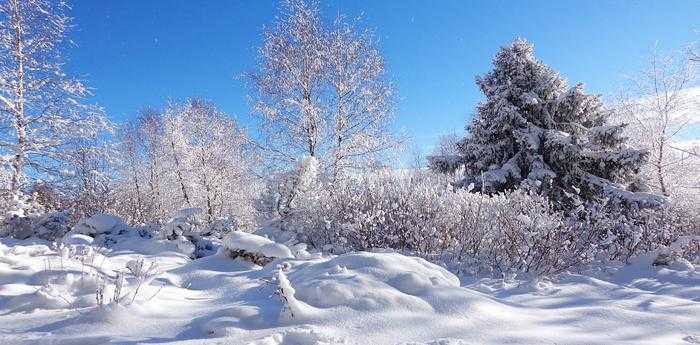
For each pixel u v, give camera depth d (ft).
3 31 42.09
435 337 9.13
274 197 32.63
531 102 39.40
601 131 37.68
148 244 25.59
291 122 45.57
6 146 41.52
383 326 9.54
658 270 20.92
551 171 37.52
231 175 64.03
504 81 42.57
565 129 41.86
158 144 74.18
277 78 45.96
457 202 24.82
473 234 23.02
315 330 8.99
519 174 38.45
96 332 9.52
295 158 45.19
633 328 10.21
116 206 57.16
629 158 36.63
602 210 26.61
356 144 45.16
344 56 46.29
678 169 50.65
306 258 18.98
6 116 41.73
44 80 43.47
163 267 19.88
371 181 27.66
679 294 15.93
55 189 44.96
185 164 67.26
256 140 46.01
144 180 74.43
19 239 27.32
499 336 9.25
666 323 10.58
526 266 20.49
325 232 26.53
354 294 11.10
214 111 70.69
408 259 14.51
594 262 23.41
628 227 25.44
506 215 22.68
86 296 12.07
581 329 10.12
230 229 32.86
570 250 22.06
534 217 21.70
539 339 9.16
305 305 10.39
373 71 46.24
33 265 15.96
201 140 68.39
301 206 28.94
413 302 10.81
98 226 27.63
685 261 21.70
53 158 45.14
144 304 11.46
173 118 70.44
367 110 45.47
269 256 19.29
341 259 14.46
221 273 17.42
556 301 13.91
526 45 42.80
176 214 27.84
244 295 13.55
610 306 12.48
